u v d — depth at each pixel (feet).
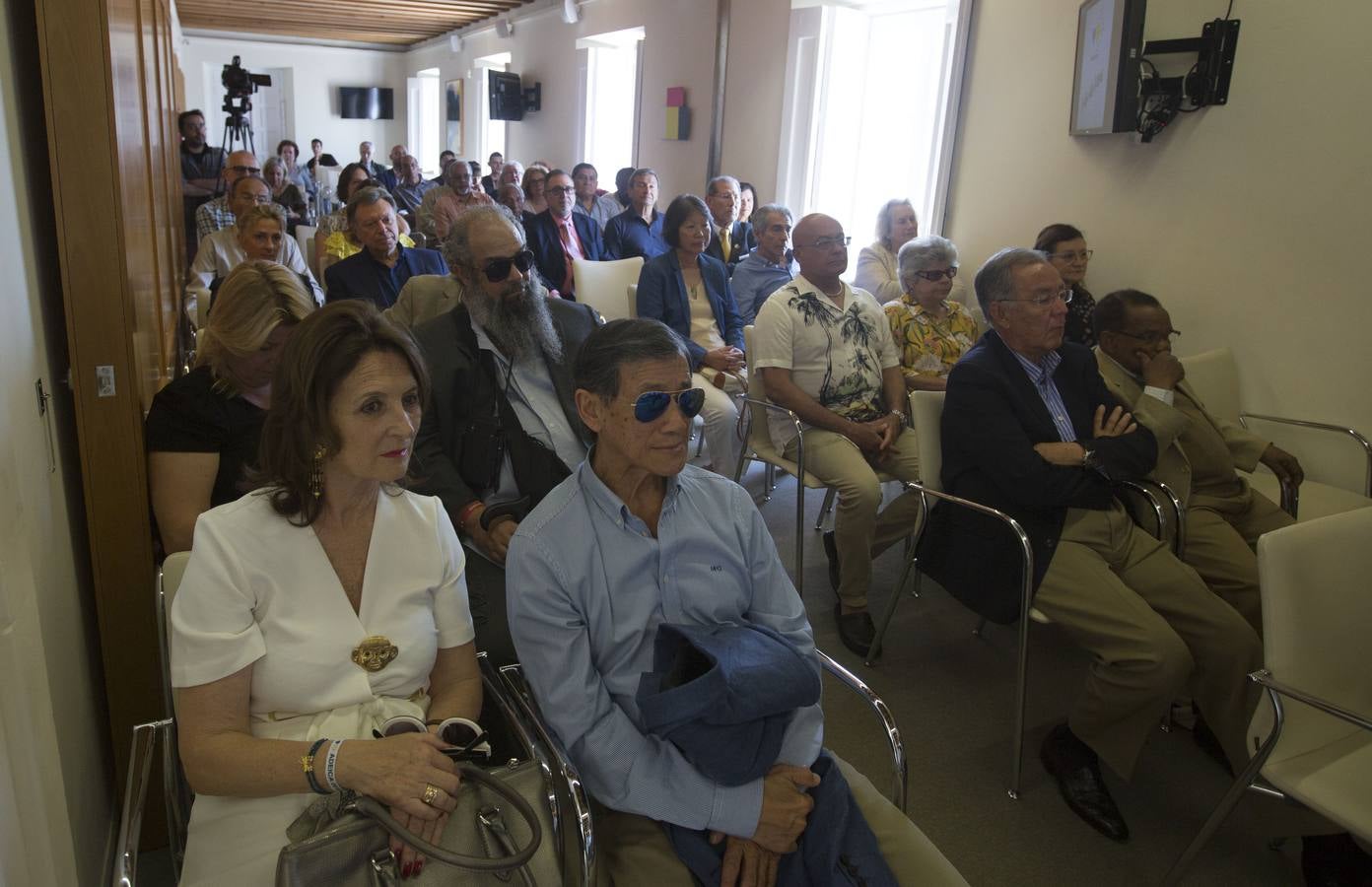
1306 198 9.86
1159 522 7.71
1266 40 10.07
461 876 3.65
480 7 32.68
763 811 4.11
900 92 17.26
